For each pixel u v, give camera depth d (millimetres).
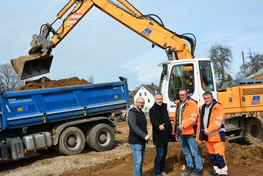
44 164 6996
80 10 8469
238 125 8141
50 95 7676
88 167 6324
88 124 8781
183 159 5836
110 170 5957
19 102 7086
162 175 4973
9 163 7652
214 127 4453
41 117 7410
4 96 6801
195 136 4883
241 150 6613
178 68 6703
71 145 8023
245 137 8156
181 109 5109
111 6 8461
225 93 7273
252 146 7027
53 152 8711
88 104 8438
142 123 4594
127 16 8398
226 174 4590
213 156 4707
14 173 6332
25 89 7605
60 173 5992
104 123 9031
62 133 7840
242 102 7406
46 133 7605
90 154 8078
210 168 5434
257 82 7887
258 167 5445
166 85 6629
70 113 7984
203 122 4715
